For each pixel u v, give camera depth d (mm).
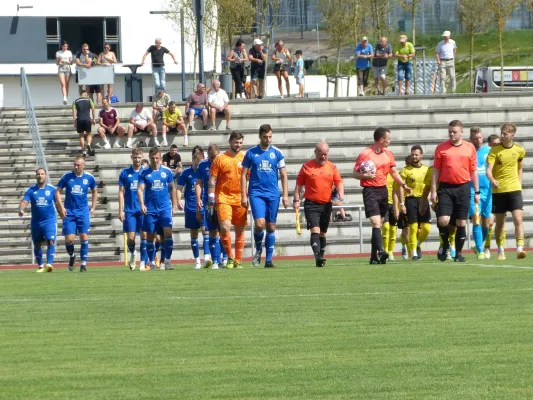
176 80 108688
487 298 25422
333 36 113562
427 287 28344
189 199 45438
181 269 44188
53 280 36156
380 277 31938
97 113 73938
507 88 93438
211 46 104688
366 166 39375
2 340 20406
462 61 123562
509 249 58125
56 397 15273
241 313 23750
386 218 47500
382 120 73688
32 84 109250
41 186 46250
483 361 17406
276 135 71375
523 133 73125
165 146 69500
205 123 71250
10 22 108625
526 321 21500
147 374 16906
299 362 17688
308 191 39438
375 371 16828
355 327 21219
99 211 62875
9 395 15445
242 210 41125
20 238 59938
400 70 79312
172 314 23859
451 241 43500
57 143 70375
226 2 101750
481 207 43500
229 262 41406
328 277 32594
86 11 109375
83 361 18078
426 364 17281
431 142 71250
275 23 113062
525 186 67875
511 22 126812
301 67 81625
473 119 74125
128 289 30656
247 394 15375
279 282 31281
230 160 40781
